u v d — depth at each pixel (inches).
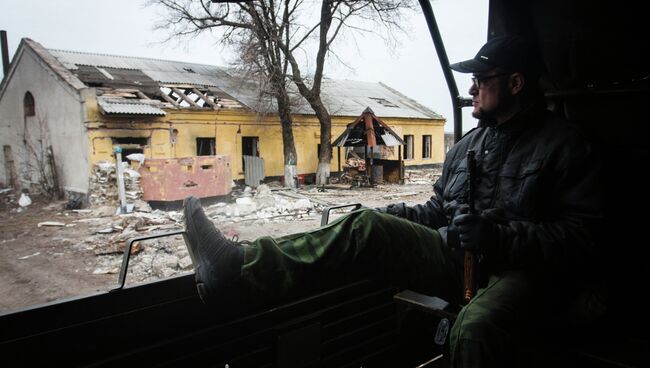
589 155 64.7
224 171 602.2
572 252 60.5
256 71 827.4
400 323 99.3
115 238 381.4
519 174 68.6
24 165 856.3
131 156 565.0
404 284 76.9
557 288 66.2
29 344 56.8
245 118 852.0
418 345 102.1
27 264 323.0
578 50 87.0
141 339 65.9
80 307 60.5
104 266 311.0
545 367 66.0
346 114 1007.0
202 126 794.2
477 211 68.1
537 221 66.3
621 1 80.4
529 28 92.7
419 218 85.2
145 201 561.6
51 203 700.0
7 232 442.3
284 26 823.1
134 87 812.6
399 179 874.8
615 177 76.9
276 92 822.5
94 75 826.2
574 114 89.4
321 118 890.1
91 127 665.6
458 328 59.9
